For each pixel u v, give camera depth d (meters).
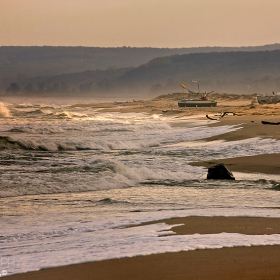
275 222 42.75
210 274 28.66
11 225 44.31
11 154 107.19
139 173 77.69
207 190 64.94
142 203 55.28
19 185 66.69
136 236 37.84
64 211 51.34
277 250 33.16
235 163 92.56
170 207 52.25
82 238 38.38
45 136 155.25
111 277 28.53
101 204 55.44
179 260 31.08
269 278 27.95
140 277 28.42
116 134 162.38
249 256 31.81
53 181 70.00
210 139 136.88
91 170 79.62
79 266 30.50
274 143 117.62
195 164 93.31
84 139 145.00
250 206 52.28
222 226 41.09
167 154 109.25
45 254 33.72
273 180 73.94
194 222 42.72
